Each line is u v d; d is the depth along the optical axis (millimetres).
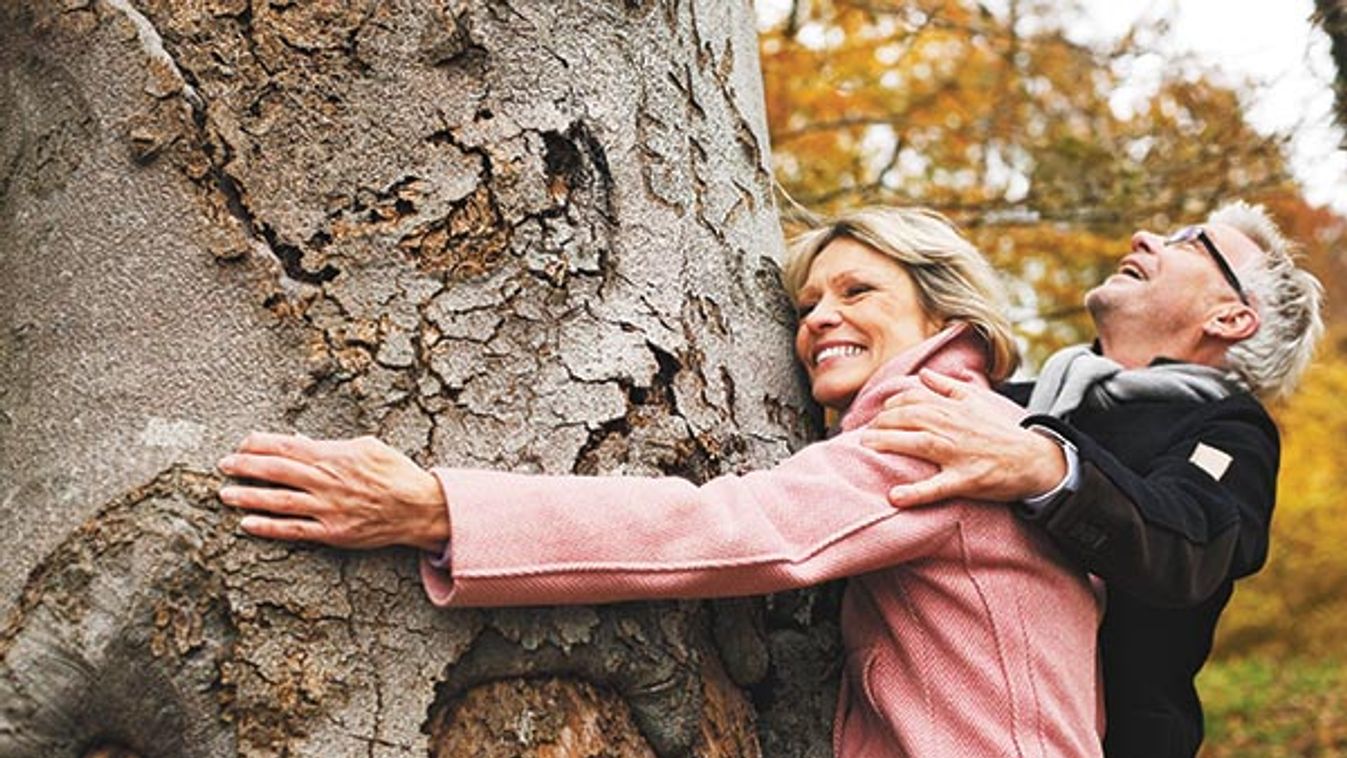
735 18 2549
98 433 1940
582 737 1968
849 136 5730
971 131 5719
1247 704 11086
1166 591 2174
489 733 1928
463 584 1868
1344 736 10242
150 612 1853
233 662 1853
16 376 2031
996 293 2410
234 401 1932
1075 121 5820
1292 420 10945
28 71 2100
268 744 1854
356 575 1900
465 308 1999
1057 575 2162
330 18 2039
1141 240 2971
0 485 1987
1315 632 12125
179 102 1998
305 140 2006
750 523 1996
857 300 2359
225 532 1871
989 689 2092
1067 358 2738
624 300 2119
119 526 1878
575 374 2039
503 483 1910
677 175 2252
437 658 1908
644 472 2064
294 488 1891
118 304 1979
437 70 2057
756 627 2225
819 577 2014
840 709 2320
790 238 2738
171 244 1979
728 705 2166
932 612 2127
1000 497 2107
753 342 2342
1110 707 2461
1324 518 11328
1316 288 2928
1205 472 2379
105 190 2012
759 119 2564
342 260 1980
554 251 2061
